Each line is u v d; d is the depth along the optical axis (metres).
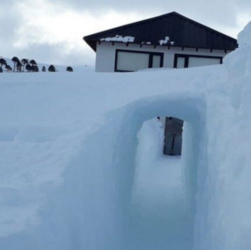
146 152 14.05
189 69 9.59
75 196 4.24
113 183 6.42
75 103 7.41
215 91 6.91
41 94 8.20
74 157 4.64
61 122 6.14
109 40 17.42
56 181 3.90
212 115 6.36
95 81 9.36
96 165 5.35
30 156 4.64
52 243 3.24
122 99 7.54
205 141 6.82
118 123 6.72
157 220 9.00
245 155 4.45
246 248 3.38
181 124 18.77
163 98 7.50
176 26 18.42
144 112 8.04
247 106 5.29
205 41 17.75
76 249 3.96
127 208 8.36
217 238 4.69
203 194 6.50
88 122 6.07
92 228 4.80
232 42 17.86
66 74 10.76
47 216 3.38
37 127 5.77
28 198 3.48
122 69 17.84
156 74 9.56
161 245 7.75
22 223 3.00
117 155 6.82
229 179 4.59
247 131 4.85
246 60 6.47
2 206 3.29
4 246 2.73
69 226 3.85
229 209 4.28
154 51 17.70
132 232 8.30
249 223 3.54
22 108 7.11
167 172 14.17
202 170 6.89
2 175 4.02
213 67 9.10
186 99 7.42
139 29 18.19
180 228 8.51
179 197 10.84
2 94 8.22
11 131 5.71
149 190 11.45
